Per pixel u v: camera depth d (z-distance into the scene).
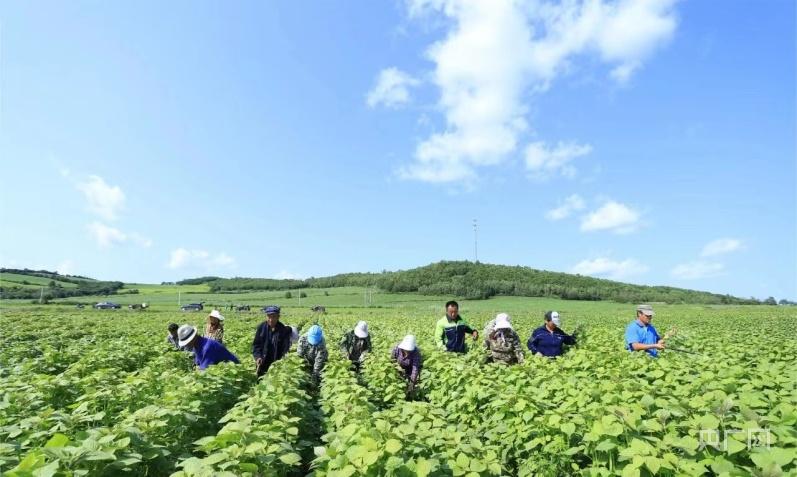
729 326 29.56
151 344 17.70
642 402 6.02
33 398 7.30
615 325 29.41
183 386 7.52
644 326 12.16
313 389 11.64
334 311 63.56
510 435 6.86
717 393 6.37
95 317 39.91
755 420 5.13
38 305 74.19
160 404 6.77
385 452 4.91
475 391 8.16
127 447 4.71
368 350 13.02
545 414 6.39
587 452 5.69
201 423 7.21
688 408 5.95
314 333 12.33
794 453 4.39
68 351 14.63
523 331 22.56
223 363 10.32
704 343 16.11
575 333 19.09
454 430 6.08
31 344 18.11
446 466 5.08
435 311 61.84
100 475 4.34
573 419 5.96
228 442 5.09
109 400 7.50
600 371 9.41
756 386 7.68
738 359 11.41
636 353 11.30
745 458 4.94
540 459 6.28
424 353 13.47
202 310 68.25
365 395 8.35
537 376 8.67
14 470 3.81
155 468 5.01
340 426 6.53
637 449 4.81
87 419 6.06
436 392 10.10
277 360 11.74
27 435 5.75
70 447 4.23
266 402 6.72
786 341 16.34
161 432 6.04
